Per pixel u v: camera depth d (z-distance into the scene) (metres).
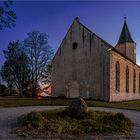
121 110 18.89
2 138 8.55
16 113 14.61
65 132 9.52
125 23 47.72
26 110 16.66
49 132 9.44
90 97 32.03
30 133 9.22
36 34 47.28
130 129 10.55
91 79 32.31
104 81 30.73
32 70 47.47
